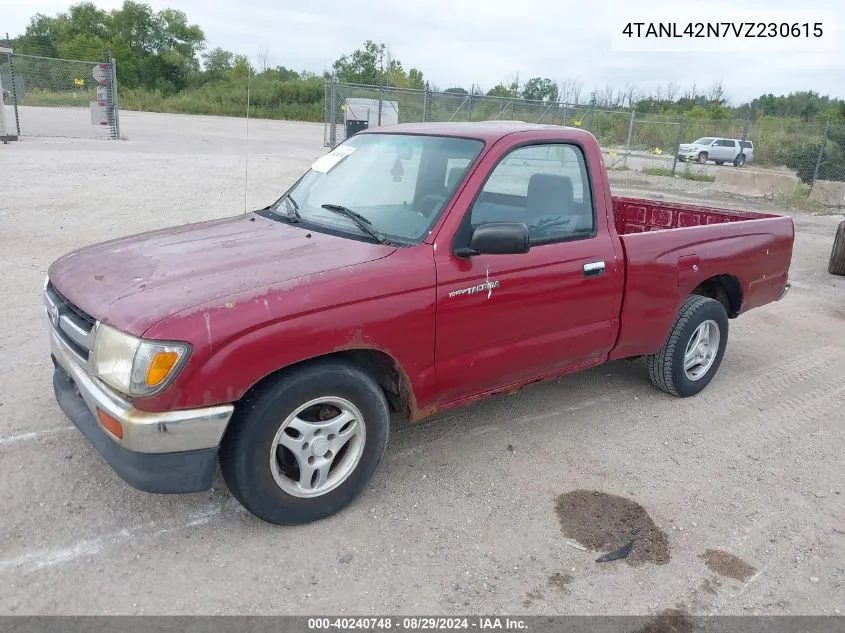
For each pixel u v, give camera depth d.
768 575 3.22
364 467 3.46
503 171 3.81
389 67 52.34
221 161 18.31
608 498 3.77
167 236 3.86
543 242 3.98
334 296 3.12
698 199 18.64
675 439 4.52
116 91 23.16
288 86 44.84
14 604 2.76
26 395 4.52
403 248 3.46
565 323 4.13
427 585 3.01
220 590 2.91
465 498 3.69
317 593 2.93
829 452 4.47
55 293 3.51
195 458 2.92
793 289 9.02
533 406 4.91
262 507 3.18
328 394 3.21
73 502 3.43
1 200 11.19
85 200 11.66
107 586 2.89
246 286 3.01
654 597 3.02
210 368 2.83
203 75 49.16
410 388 3.52
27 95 34.22
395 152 4.14
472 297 3.60
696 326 4.95
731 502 3.81
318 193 4.21
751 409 5.07
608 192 4.37
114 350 2.85
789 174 21.58
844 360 6.27
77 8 61.12
